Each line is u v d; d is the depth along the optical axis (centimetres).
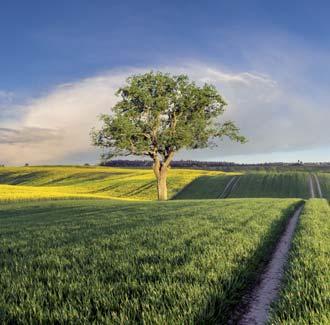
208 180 9431
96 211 2941
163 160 5503
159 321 443
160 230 1344
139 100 5222
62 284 620
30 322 461
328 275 649
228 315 541
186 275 652
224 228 1380
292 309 483
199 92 5216
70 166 16588
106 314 479
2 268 795
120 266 737
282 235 1380
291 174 10106
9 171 13912
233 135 5384
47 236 1373
